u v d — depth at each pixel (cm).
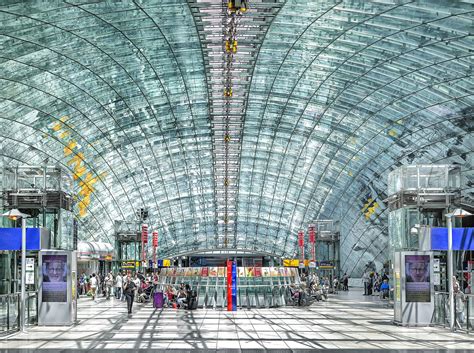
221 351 2138
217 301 4353
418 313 2928
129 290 3906
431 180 3178
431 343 2316
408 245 3127
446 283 3447
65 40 4500
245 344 2319
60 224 3162
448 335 2572
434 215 3272
